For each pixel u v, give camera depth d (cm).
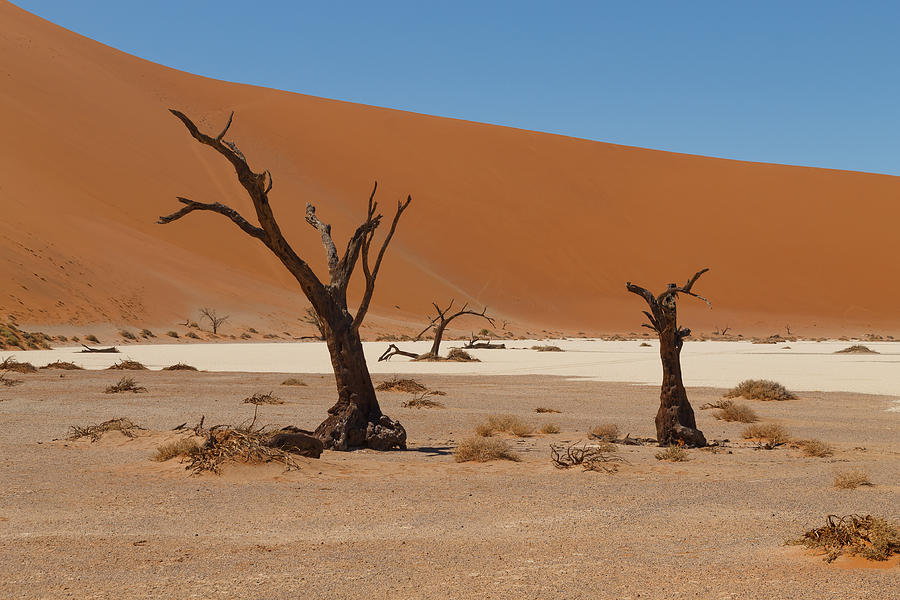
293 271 1492
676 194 13562
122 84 12762
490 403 2434
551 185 13400
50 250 7938
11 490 1030
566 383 3250
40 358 4806
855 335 11350
